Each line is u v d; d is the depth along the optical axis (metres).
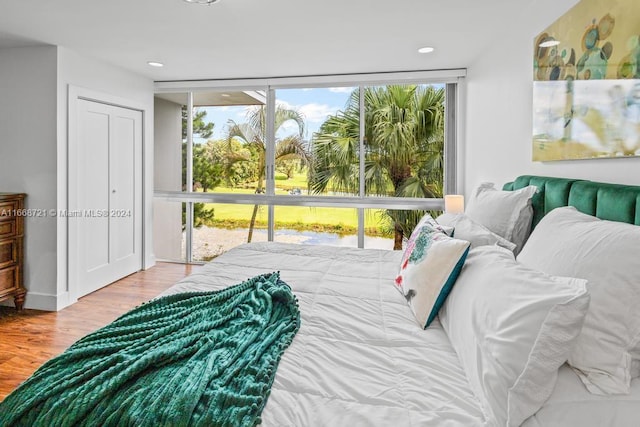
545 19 2.15
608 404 0.89
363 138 4.25
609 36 1.55
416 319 1.49
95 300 3.55
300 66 3.83
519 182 2.30
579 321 0.88
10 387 2.16
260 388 0.99
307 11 2.49
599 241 1.09
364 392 1.01
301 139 4.43
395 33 2.88
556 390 0.91
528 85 2.40
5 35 2.95
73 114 3.38
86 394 0.96
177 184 4.80
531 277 1.04
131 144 4.24
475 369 1.03
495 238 1.67
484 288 1.15
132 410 0.91
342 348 1.26
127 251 4.27
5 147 3.30
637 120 1.41
